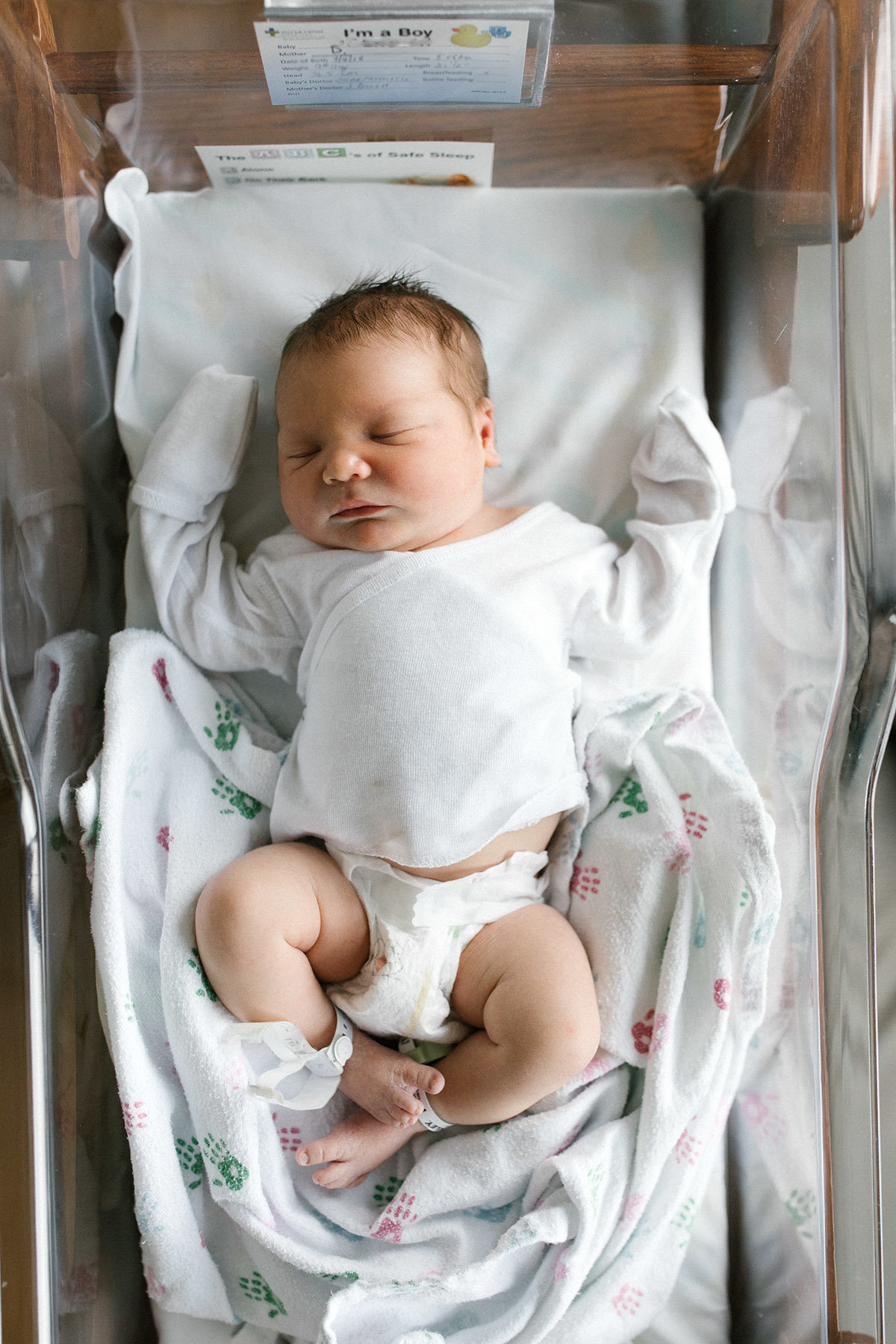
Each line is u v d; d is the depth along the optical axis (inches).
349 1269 40.4
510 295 49.4
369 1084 40.9
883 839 57.3
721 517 46.1
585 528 46.7
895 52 38.4
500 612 42.9
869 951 38.9
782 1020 43.9
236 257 48.6
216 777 46.2
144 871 43.7
